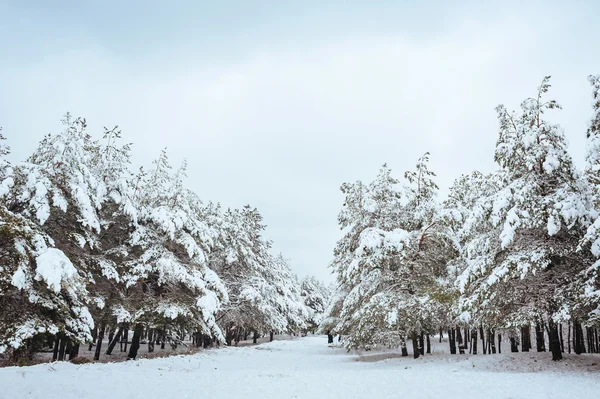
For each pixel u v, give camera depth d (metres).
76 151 16.69
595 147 14.08
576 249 13.38
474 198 24.62
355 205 25.02
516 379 11.42
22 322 13.83
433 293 18.05
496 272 15.16
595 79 14.87
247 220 36.31
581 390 9.52
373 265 20.03
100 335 19.86
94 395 8.07
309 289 72.75
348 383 10.72
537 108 16.05
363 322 19.52
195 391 9.17
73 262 17.08
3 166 14.80
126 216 20.16
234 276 31.39
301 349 31.83
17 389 7.89
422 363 17.58
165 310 18.94
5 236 13.51
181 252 22.56
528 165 15.52
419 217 20.88
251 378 11.52
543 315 14.45
